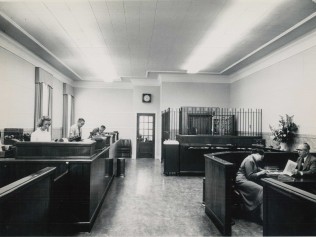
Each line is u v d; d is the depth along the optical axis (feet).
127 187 22.62
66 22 18.49
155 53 26.55
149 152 43.14
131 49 25.21
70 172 13.10
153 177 27.25
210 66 32.35
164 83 37.96
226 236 12.57
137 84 42.83
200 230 13.42
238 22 18.29
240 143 29.30
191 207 17.17
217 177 13.89
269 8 16.06
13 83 22.50
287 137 22.45
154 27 19.43
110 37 21.72
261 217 14.26
